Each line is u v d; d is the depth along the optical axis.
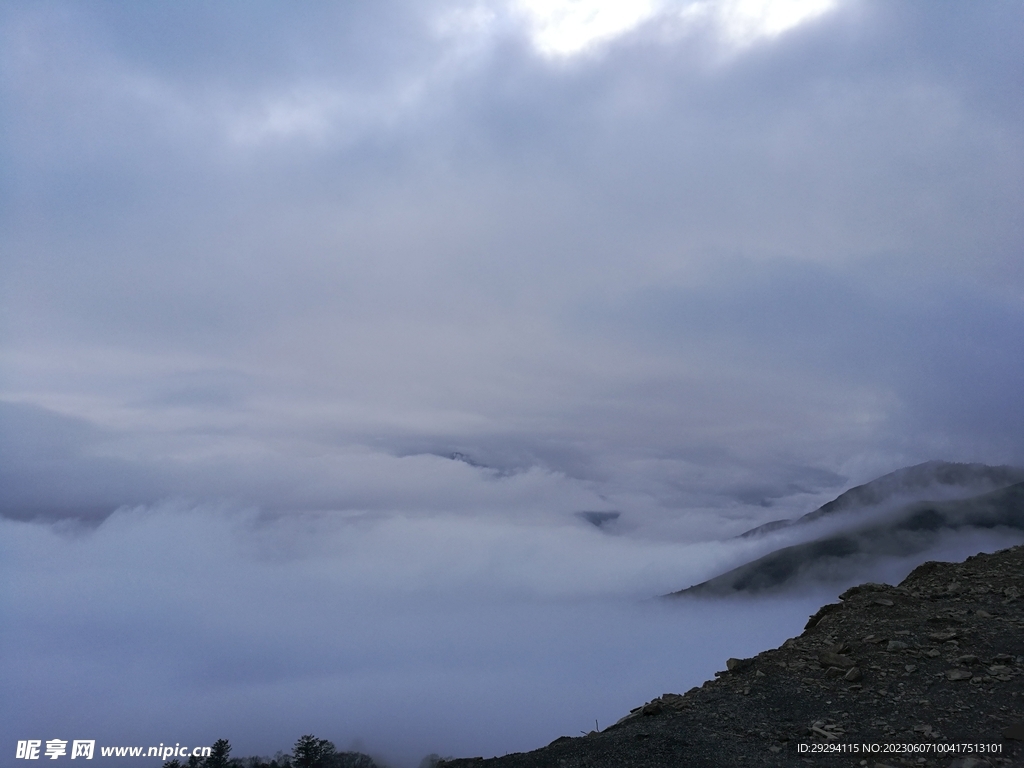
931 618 15.05
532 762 12.18
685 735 11.71
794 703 12.39
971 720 10.57
